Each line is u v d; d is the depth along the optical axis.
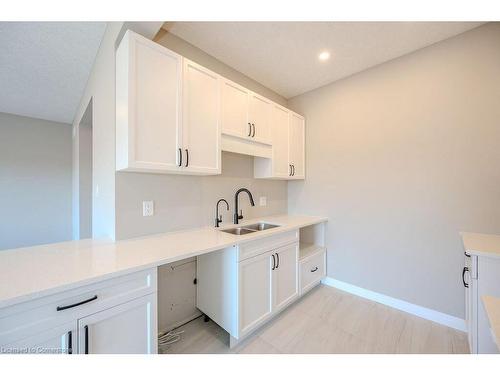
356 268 2.42
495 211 1.67
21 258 1.16
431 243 1.95
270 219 2.54
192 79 1.62
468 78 1.76
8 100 2.88
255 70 2.35
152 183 1.71
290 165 2.63
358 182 2.40
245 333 1.63
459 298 1.81
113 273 0.99
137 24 1.38
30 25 1.67
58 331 0.87
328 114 2.65
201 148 1.67
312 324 1.88
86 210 3.32
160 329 1.78
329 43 1.91
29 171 3.47
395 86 2.13
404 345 1.63
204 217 2.09
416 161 2.02
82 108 2.80
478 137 1.73
